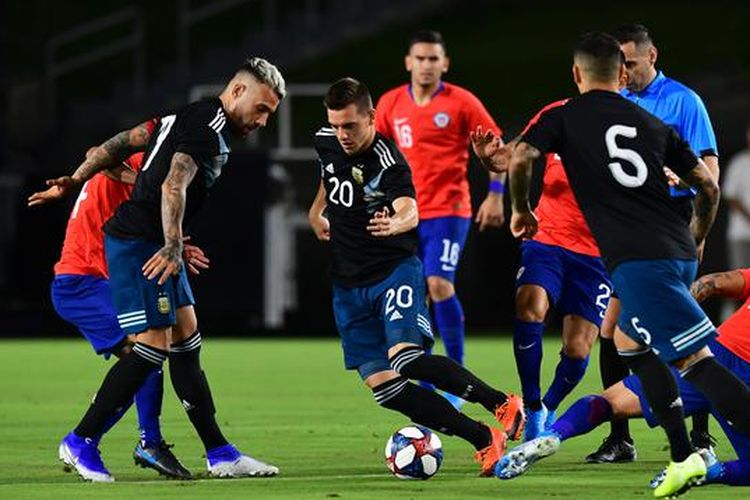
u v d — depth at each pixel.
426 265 38.09
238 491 23.05
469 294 69.56
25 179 69.25
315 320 73.25
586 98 22.47
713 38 103.44
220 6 94.00
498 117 95.75
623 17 109.44
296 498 22.19
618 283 21.59
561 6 111.88
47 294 70.31
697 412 23.70
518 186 22.48
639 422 34.09
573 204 29.27
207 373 50.34
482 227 38.41
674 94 28.27
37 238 69.50
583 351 29.36
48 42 85.31
